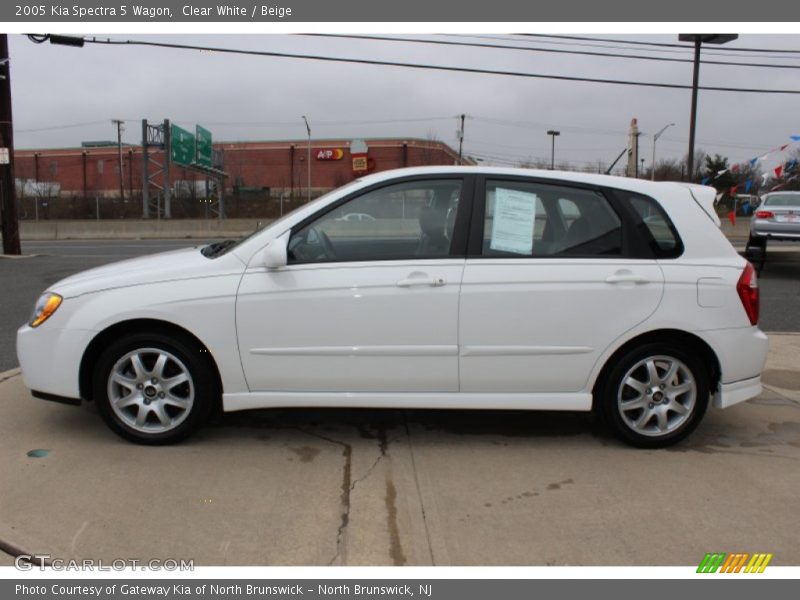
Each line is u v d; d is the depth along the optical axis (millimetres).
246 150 65188
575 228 3867
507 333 3740
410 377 3770
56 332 3754
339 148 63406
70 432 4066
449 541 2900
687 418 3924
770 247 19438
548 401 3834
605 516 3135
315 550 2820
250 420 4383
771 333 7395
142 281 3752
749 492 3406
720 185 38281
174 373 3850
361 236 3842
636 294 3766
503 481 3500
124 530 2936
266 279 3717
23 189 51125
